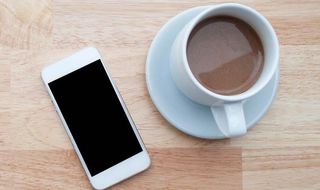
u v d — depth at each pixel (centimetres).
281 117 65
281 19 65
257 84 56
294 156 65
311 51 65
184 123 62
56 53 63
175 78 59
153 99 61
